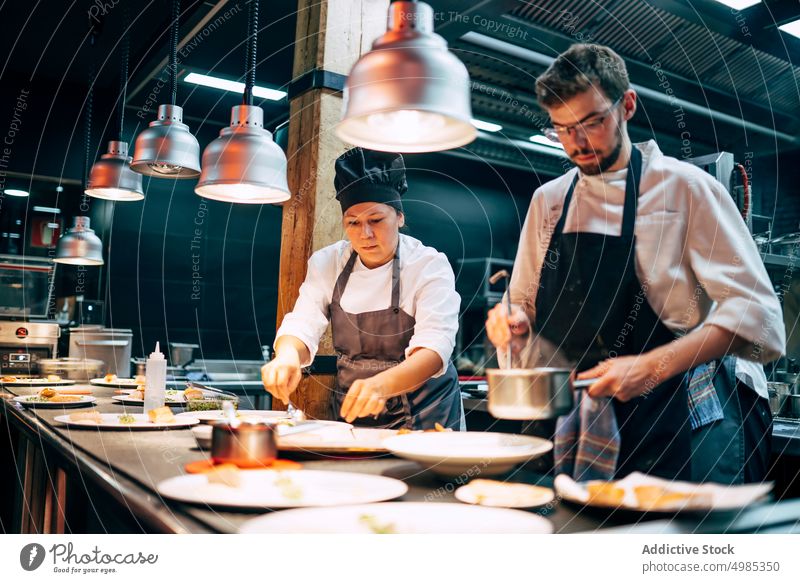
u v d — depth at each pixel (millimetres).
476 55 2656
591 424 1407
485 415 2916
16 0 3762
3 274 4848
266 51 4051
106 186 3135
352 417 1446
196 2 3449
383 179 1907
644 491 792
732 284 1332
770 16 2332
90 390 2572
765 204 3930
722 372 1514
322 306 2055
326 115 2420
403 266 1961
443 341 1751
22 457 2186
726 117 3244
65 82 5086
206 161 1976
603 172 1525
